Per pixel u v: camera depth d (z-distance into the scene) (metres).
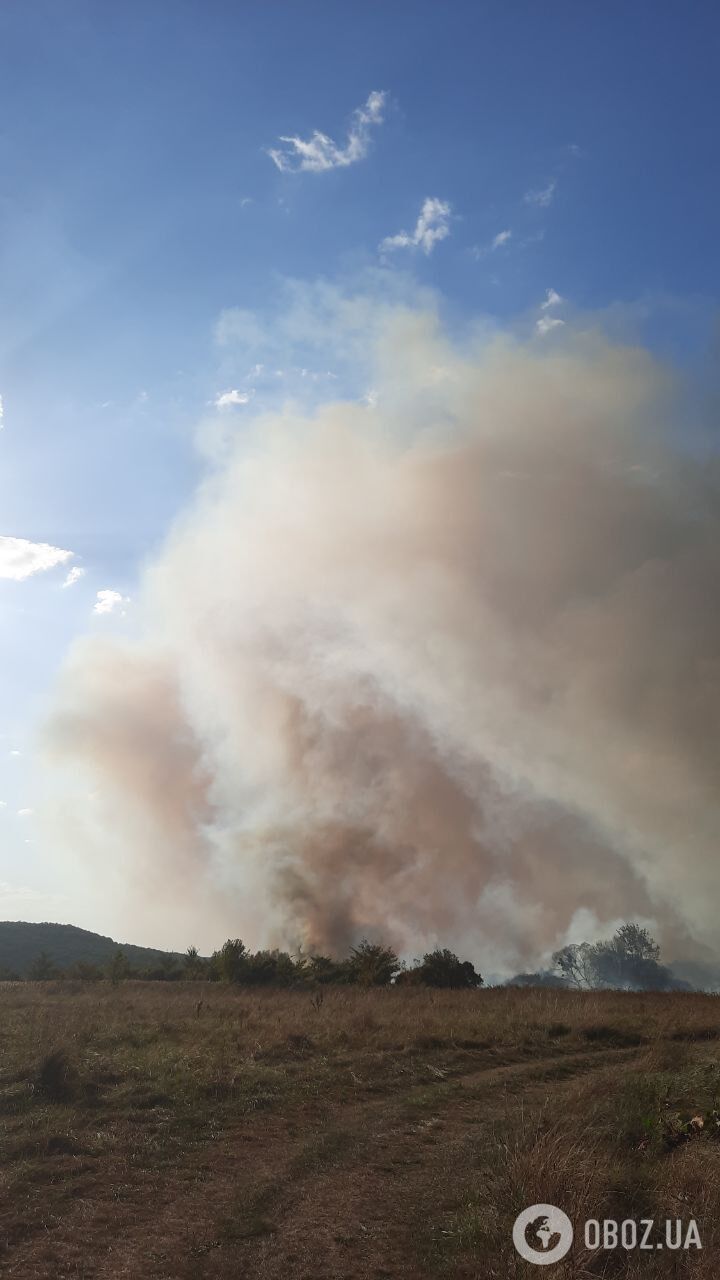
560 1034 20.05
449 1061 16.06
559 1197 7.88
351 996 29.81
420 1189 8.76
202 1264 6.79
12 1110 10.88
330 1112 12.02
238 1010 22.23
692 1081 13.34
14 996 26.84
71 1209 7.83
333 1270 6.77
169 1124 10.70
